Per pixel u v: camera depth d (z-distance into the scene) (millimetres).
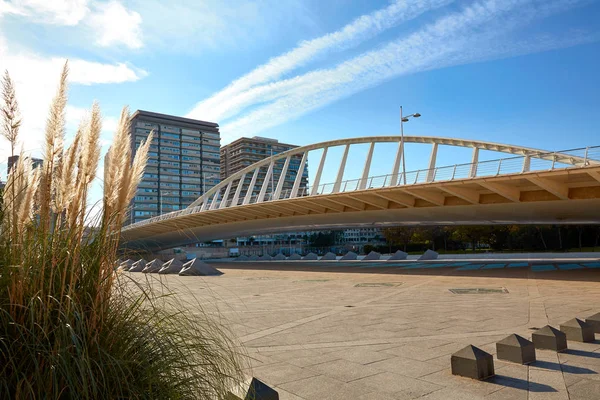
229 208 37969
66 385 2199
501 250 55969
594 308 9312
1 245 2604
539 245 54094
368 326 7770
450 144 35781
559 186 20562
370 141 40094
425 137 37031
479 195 25156
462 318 8328
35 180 2943
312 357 5578
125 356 2576
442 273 21891
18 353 2285
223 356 3025
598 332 6477
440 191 25500
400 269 26328
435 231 67188
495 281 16719
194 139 97688
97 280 2674
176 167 93812
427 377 4566
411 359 5340
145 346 2670
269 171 45781
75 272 2582
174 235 48625
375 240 101938
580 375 4484
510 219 26250
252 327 7934
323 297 13039
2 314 2312
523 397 3887
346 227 40625
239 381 3057
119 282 2859
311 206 33812
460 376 4555
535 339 5699
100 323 2576
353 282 18609
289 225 38844
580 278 16969
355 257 44469
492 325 7500
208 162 100312
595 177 17891
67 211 2830
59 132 2842
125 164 2982
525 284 15234
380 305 10773
